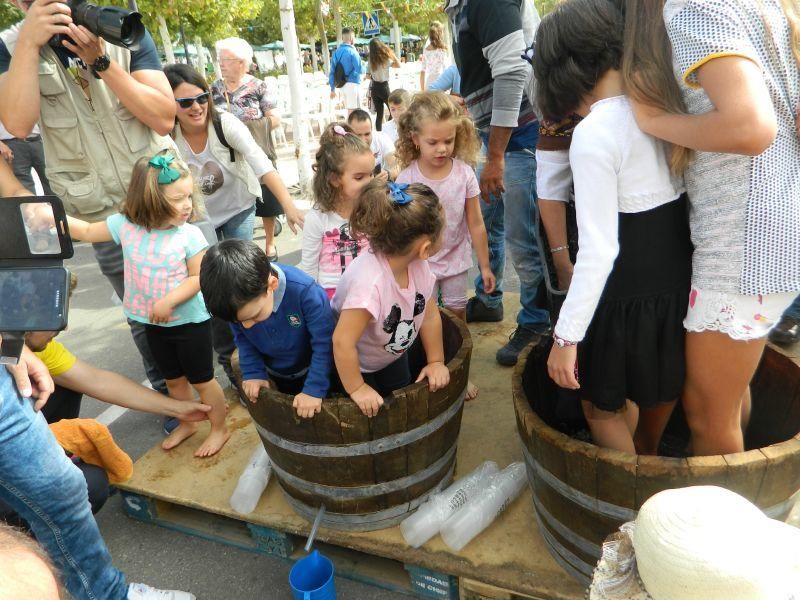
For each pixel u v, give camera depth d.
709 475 1.42
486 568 1.85
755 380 2.01
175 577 2.17
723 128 1.21
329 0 17.86
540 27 1.58
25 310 1.37
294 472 2.02
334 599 1.88
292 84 7.39
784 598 0.93
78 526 1.73
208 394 2.53
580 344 1.70
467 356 2.03
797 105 1.33
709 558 0.94
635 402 1.68
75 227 2.46
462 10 2.83
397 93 6.27
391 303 1.89
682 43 1.28
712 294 1.46
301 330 1.94
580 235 1.49
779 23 1.30
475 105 3.15
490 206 3.20
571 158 1.50
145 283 2.42
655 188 1.47
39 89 2.31
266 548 2.22
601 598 1.17
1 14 10.90
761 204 1.34
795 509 1.94
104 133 2.56
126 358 4.04
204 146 3.26
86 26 2.18
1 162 2.37
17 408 1.54
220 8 12.59
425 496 2.07
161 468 2.48
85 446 2.21
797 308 2.96
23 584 0.63
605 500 1.55
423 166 2.75
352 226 1.91
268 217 5.27
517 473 2.15
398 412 1.84
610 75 1.49
